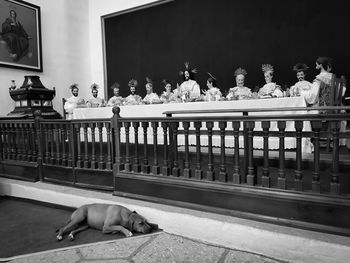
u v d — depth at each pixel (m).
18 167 4.61
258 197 2.57
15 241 2.80
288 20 6.40
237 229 2.49
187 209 2.92
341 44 5.91
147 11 8.03
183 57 7.66
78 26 8.18
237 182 2.70
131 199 3.32
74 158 3.96
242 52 6.95
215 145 3.78
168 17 7.77
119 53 8.52
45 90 6.02
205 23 7.34
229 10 7.03
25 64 6.59
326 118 2.24
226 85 7.18
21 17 6.49
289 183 2.69
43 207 3.86
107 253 2.50
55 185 4.11
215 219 2.63
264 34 6.68
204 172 3.26
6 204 4.05
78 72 8.14
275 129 3.51
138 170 3.35
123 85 8.53
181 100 4.75
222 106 3.83
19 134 4.64
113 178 3.54
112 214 2.93
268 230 2.36
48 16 7.25
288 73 6.47
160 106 4.35
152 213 2.97
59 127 4.10
